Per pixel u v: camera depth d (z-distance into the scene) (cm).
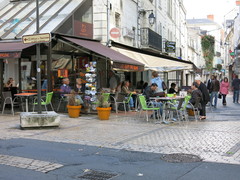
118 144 727
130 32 1866
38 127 940
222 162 562
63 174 505
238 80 2012
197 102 1117
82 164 563
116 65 1199
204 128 936
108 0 1584
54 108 1327
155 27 2456
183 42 4166
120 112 1425
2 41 1348
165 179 473
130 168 535
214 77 1620
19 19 1504
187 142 735
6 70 1498
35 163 570
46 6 1565
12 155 630
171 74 3316
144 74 2316
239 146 687
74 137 812
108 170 525
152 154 631
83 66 1512
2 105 1425
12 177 491
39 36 912
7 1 1722
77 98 1245
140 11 2106
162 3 2767
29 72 1449
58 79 1382
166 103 1138
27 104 1298
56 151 663
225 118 1193
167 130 909
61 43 1391
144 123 1057
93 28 1577
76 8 1461
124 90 1459
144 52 1677
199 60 5647
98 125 1012
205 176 484
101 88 1453
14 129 937
